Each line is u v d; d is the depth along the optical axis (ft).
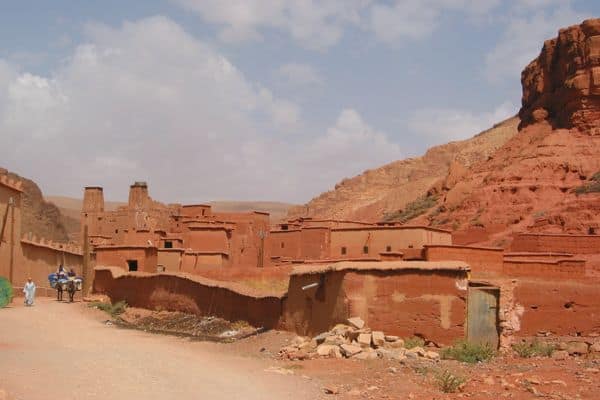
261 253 192.44
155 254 140.36
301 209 603.26
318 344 75.31
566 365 67.15
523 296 79.71
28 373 53.21
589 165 225.97
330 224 197.77
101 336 87.66
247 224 203.00
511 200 226.17
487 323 74.95
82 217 264.31
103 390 49.29
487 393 54.95
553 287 80.74
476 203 234.58
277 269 137.49
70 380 51.80
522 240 155.43
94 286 134.82
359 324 74.43
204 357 73.77
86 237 145.79
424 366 65.87
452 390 55.98
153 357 69.36
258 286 134.92
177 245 187.62
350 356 70.33
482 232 195.93
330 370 64.44
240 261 198.18
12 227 137.80
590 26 239.50
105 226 261.65
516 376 61.26
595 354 72.79
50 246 163.22
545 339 78.54
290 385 57.82
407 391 56.03
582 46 240.53
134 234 186.39
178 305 113.80
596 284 81.61
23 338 76.79
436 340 73.72
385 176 608.60
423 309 74.28
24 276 145.48
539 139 249.55
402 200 474.90
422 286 74.64
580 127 237.25
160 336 93.61
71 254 180.96
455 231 201.05
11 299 118.73
